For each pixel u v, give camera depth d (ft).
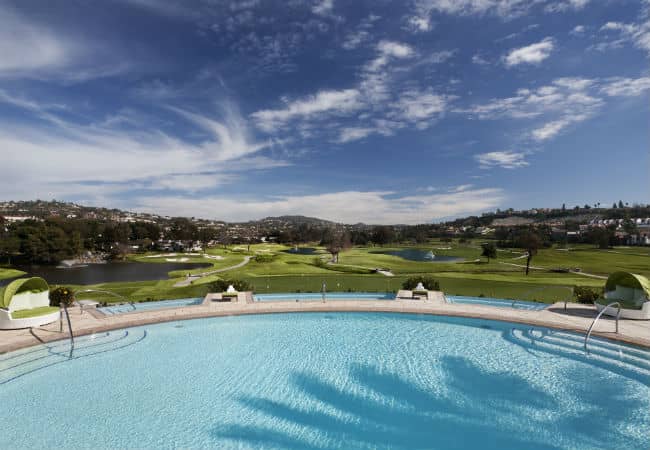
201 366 45.65
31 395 38.11
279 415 34.53
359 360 47.60
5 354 48.29
